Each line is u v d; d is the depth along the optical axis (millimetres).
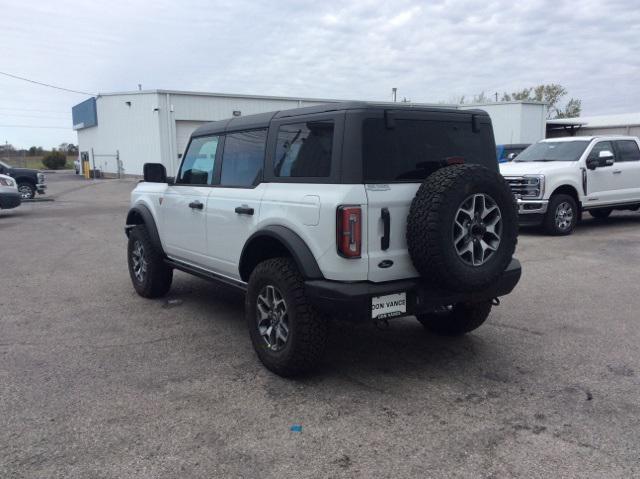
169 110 30672
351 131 3801
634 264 8258
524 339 5117
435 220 3668
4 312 6176
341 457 3172
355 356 4738
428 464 3094
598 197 11523
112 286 7367
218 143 5277
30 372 4426
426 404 3826
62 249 10336
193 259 5641
